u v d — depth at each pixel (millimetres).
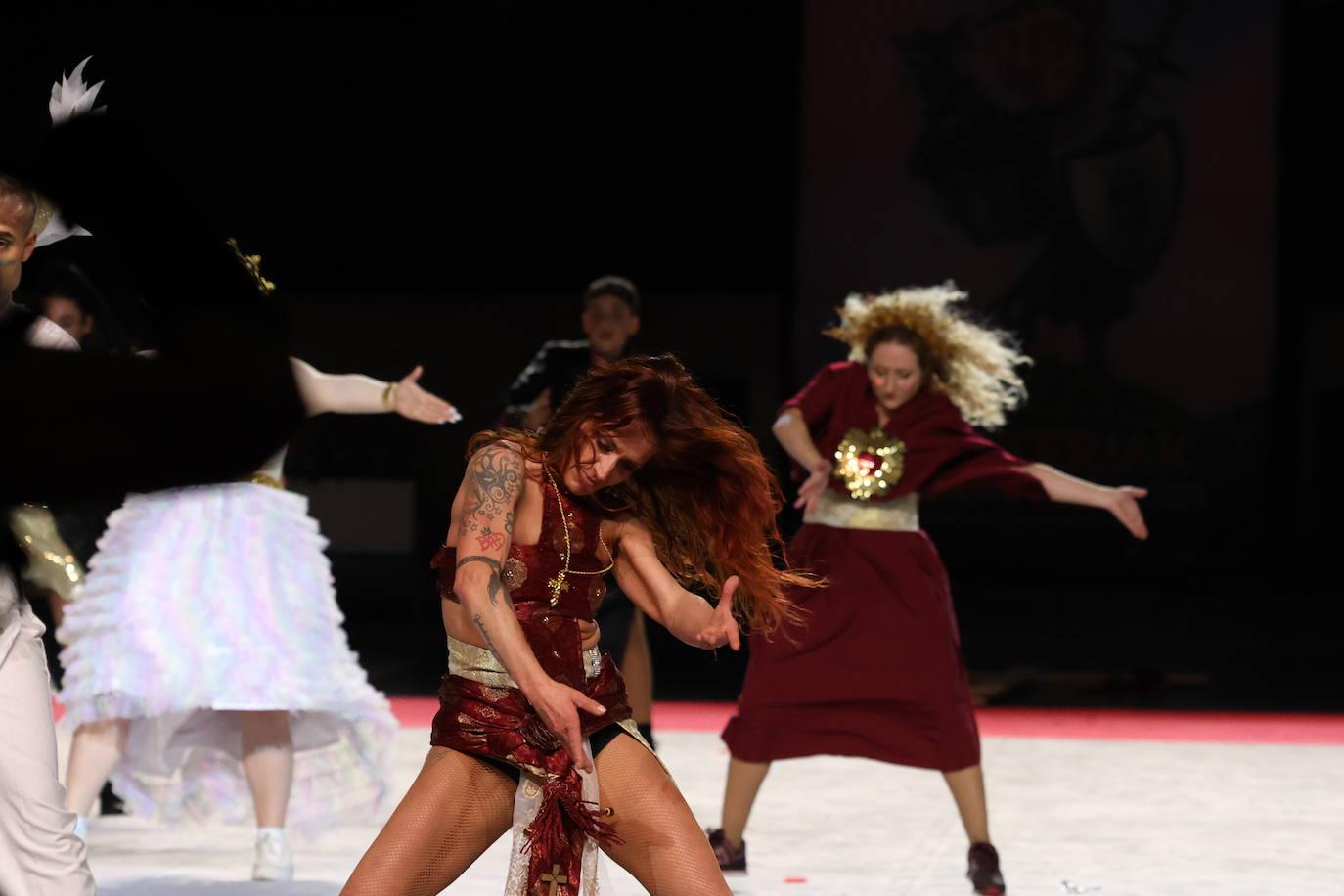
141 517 12633
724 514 8422
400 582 41750
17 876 8383
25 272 10531
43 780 8430
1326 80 49656
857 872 13844
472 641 8016
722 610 8023
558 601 8047
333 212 49094
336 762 13531
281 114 47938
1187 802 17188
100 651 12406
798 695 13469
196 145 47281
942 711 13266
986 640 38531
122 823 15766
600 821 7691
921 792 17594
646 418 8023
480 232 49969
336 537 43062
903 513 13719
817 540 13648
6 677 8375
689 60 49625
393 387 11289
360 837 15039
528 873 7832
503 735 7883
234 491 12680
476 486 7840
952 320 13805
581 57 49406
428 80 48875
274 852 12852
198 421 3201
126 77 46125
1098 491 13367
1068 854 14586
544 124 49656
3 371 3207
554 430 8141
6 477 3164
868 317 13867
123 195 3488
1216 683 30078
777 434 13828
